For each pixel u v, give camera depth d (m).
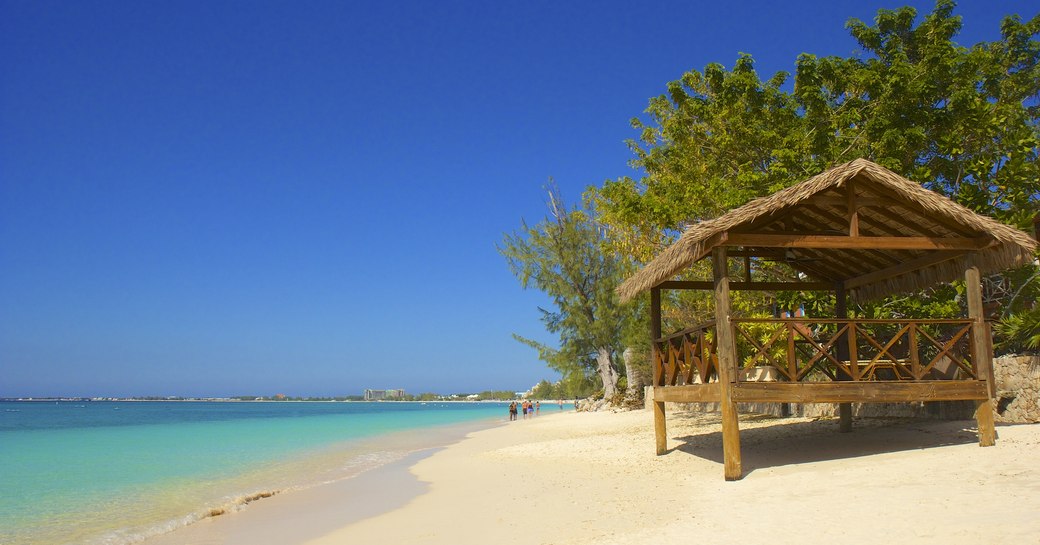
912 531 6.20
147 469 19.69
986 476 8.12
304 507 11.94
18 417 72.81
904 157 17.19
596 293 39.62
